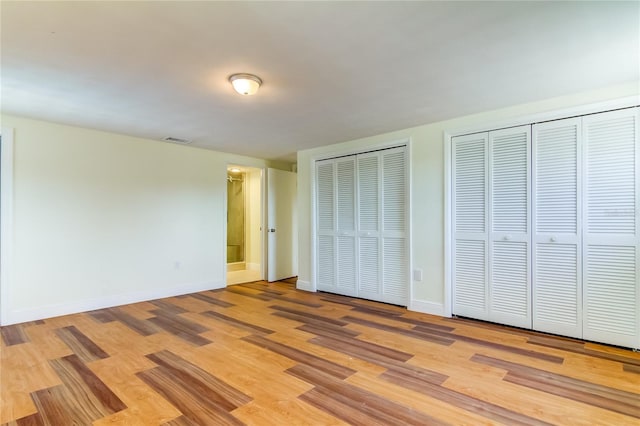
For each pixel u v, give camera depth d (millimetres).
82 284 3750
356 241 4398
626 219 2604
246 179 7102
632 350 2572
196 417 1751
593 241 2734
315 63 2184
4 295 3254
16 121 3328
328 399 1918
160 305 4027
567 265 2855
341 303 4109
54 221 3568
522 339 2834
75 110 3105
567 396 1936
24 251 3377
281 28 1774
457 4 1575
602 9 1612
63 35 1824
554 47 1995
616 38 1887
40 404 1868
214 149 4949
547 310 2953
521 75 2402
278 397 1940
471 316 3393
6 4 1532
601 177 2701
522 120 3037
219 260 5098
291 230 6066
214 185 5059
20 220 3357
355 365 2352
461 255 3453
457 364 2361
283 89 2613
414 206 3773
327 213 4750
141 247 4242
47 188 3523
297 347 2686
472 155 3367
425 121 3551
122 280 4066
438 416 1751
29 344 2750
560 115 2854
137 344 2754
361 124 3635
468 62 2191
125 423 1702
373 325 3236
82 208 3764
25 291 3379
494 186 3232
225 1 1530
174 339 2865
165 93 2684
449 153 3500
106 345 2730
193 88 2580
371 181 4234
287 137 4207
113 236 4000
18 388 2041
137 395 1963
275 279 5684
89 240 3811
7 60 2113
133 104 2941
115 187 4023
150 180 4340
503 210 3188
